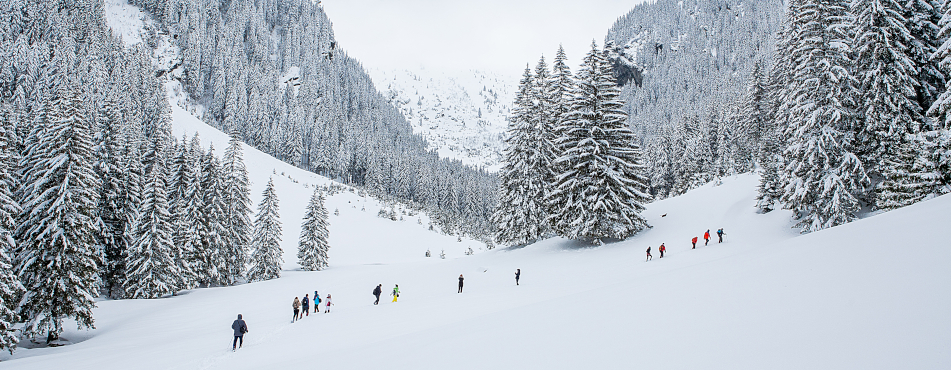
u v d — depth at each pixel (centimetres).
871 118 2552
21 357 2100
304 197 9888
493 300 1975
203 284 4453
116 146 3866
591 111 3416
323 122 15988
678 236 3216
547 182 3897
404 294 2848
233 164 4822
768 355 602
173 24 17338
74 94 3050
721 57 19088
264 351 1532
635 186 3588
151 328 2570
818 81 2653
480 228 12488
